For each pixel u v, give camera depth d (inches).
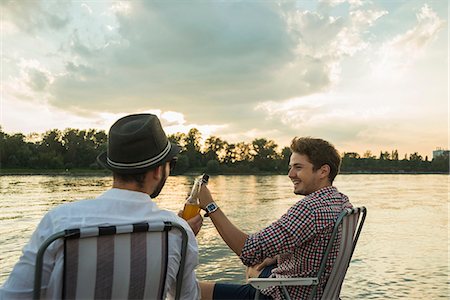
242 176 3964.1
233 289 100.3
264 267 103.4
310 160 94.7
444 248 357.4
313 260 89.0
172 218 66.9
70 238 56.1
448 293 224.4
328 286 90.7
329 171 95.1
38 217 579.5
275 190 1513.3
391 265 289.9
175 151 68.1
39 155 3905.0
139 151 63.0
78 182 1971.0
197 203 89.7
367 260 306.8
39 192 1205.1
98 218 59.8
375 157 6230.3
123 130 63.8
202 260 299.3
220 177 3627.0
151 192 66.6
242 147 4918.8
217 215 88.7
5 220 543.5
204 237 402.3
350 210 88.1
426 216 657.0
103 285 58.1
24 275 57.7
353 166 6161.4
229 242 88.6
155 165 64.0
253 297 98.3
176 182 2171.5
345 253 92.3
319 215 88.0
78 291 57.1
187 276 68.4
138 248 60.0
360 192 1476.4
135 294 60.5
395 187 1927.9
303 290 90.2
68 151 4045.3
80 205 60.7
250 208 773.3
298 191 96.3
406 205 895.7
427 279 252.4
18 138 3905.0
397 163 6318.9
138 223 59.9
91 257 57.1
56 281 56.2
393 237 423.5
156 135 64.8
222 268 276.5
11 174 3189.0
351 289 231.5
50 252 56.6
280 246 87.6
